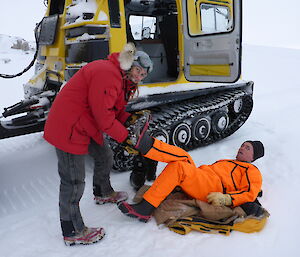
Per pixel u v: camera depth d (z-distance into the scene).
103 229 2.64
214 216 2.68
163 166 4.05
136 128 2.46
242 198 2.72
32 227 2.85
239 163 3.01
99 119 2.26
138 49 4.63
